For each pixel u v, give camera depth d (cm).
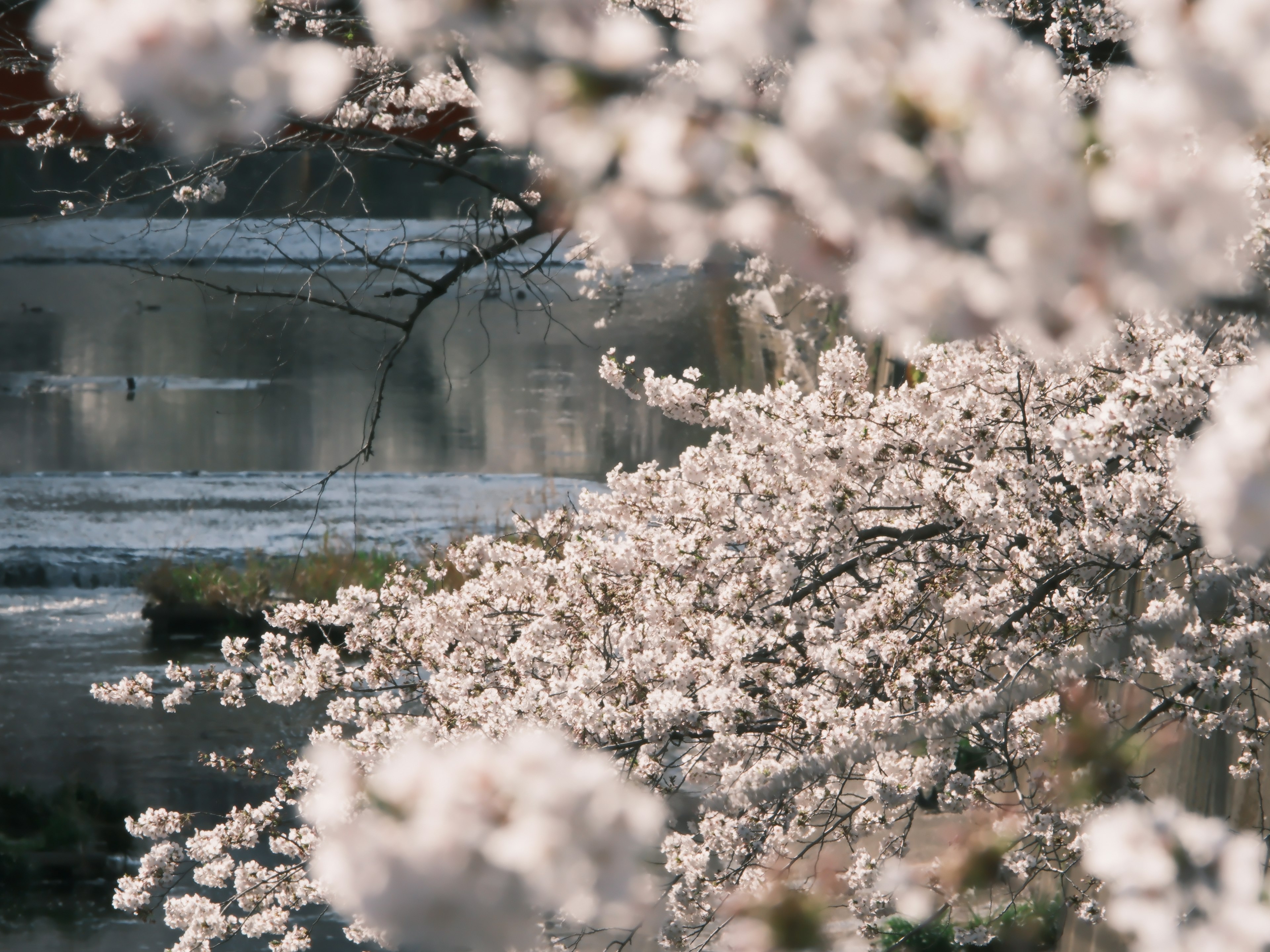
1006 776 557
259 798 1230
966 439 585
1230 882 176
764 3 117
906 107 108
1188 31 114
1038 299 111
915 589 571
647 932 628
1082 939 633
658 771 552
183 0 114
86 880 1073
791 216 122
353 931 621
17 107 774
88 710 1460
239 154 671
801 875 572
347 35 638
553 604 656
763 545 636
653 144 121
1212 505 148
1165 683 557
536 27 127
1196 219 109
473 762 123
